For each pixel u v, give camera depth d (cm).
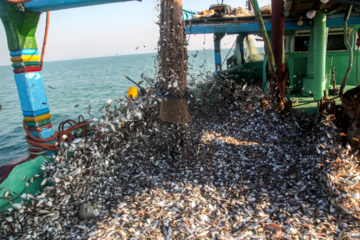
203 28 906
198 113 829
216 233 351
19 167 423
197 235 350
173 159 567
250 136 659
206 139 656
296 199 409
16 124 1869
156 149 591
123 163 559
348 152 497
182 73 487
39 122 461
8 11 404
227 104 866
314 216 370
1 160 1291
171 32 469
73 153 479
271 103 736
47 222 398
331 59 995
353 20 782
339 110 615
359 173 441
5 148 1434
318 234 334
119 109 568
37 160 455
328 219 362
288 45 1043
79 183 459
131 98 598
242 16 879
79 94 3109
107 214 413
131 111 512
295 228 348
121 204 434
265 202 408
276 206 397
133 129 620
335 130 550
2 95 3566
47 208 409
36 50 449
